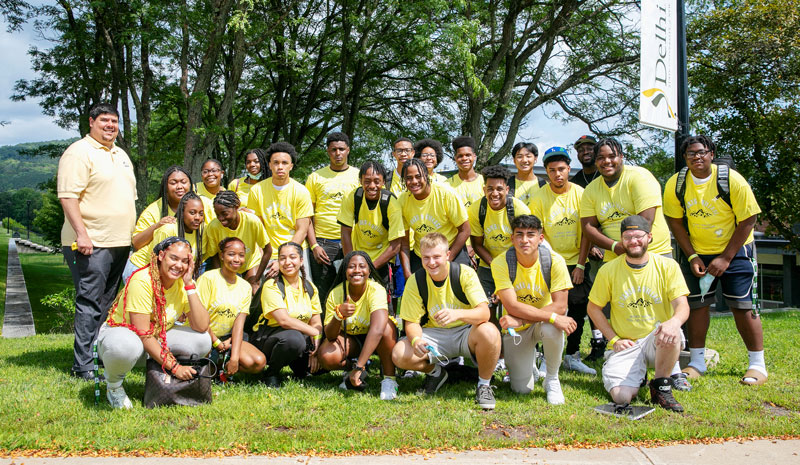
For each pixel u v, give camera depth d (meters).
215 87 17.42
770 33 13.56
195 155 12.31
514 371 4.72
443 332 4.77
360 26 14.11
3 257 38.50
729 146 15.12
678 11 6.19
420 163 5.34
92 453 3.43
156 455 3.42
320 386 4.96
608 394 4.70
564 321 4.39
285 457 3.41
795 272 21.27
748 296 5.24
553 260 4.64
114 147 5.43
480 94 14.33
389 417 4.11
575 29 15.77
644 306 4.62
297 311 5.06
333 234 6.56
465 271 4.64
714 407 4.33
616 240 5.34
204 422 3.93
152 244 5.25
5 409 4.17
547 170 5.73
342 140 6.55
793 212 14.62
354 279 4.77
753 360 5.25
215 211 5.29
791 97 14.46
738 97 14.83
